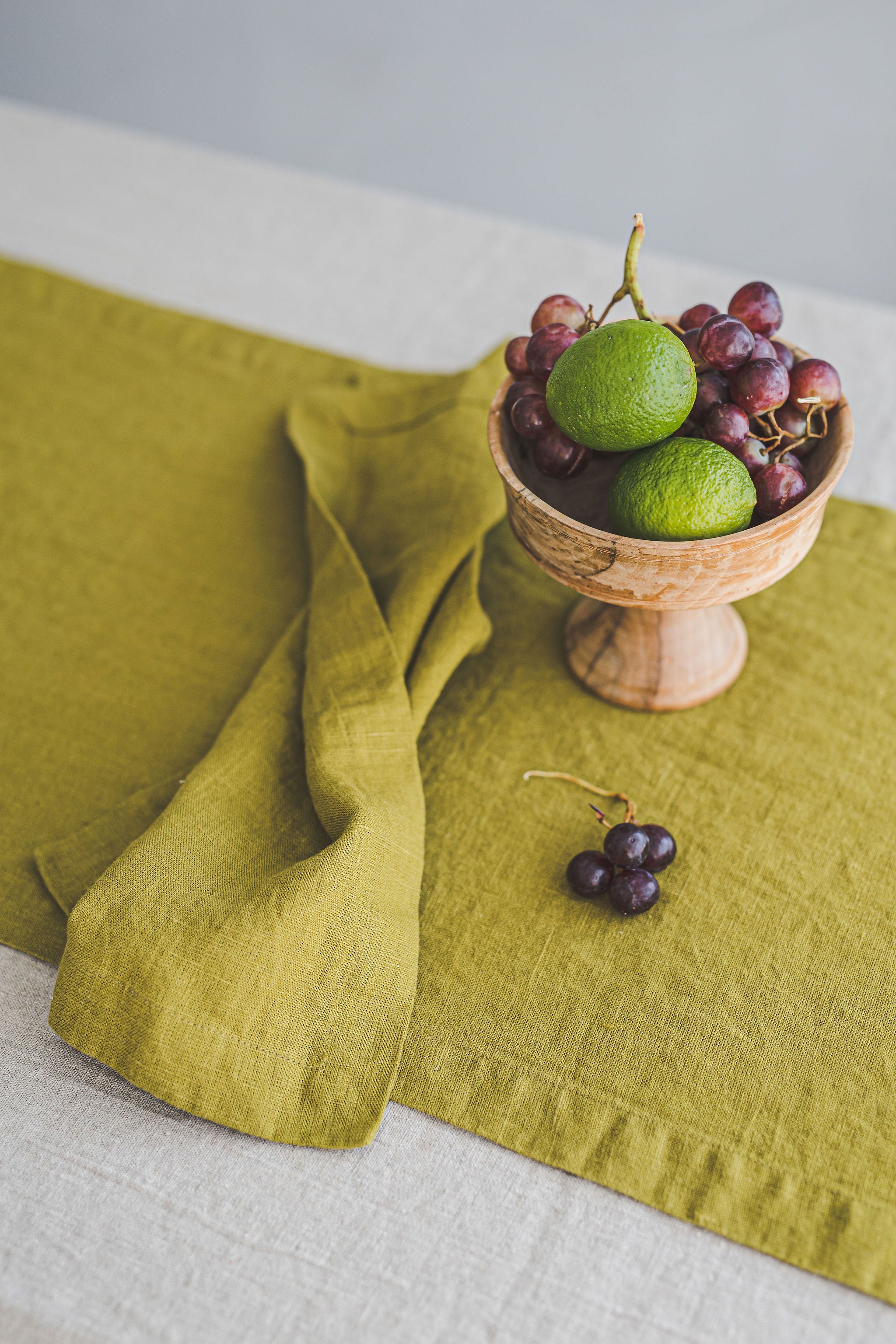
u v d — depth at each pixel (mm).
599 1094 718
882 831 792
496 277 1091
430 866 790
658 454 728
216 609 906
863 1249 676
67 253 1123
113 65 1758
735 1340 662
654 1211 693
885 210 1567
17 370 1029
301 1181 703
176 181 1183
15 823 816
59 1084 731
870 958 751
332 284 1095
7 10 1748
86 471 973
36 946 771
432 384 964
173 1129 718
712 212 1641
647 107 1546
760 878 779
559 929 767
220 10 1626
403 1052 731
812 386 756
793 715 835
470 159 1691
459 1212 694
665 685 835
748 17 1424
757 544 731
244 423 995
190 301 1087
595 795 814
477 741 837
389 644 818
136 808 813
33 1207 698
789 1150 701
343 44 1612
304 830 784
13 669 881
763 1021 735
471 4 1513
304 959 729
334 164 1771
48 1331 668
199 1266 683
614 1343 662
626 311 1053
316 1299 674
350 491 942
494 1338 665
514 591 904
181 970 722
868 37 1401
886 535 899
